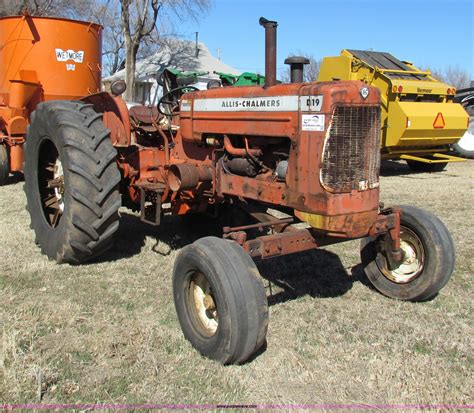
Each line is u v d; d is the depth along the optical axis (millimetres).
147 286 4258
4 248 5105
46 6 21688
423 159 10602
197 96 4188
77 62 8273
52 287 4168
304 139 3287
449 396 2789
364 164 3338
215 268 2990
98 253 4609
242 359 3023
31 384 2771
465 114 10867
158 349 3227
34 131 4848
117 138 4922
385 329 3570
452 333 3523
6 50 8227
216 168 4117
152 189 4539
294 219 3773
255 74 6371
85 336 3336
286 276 4613
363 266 4312
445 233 3906
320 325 3619
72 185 4293
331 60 11281
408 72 11086
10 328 3363
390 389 2844
